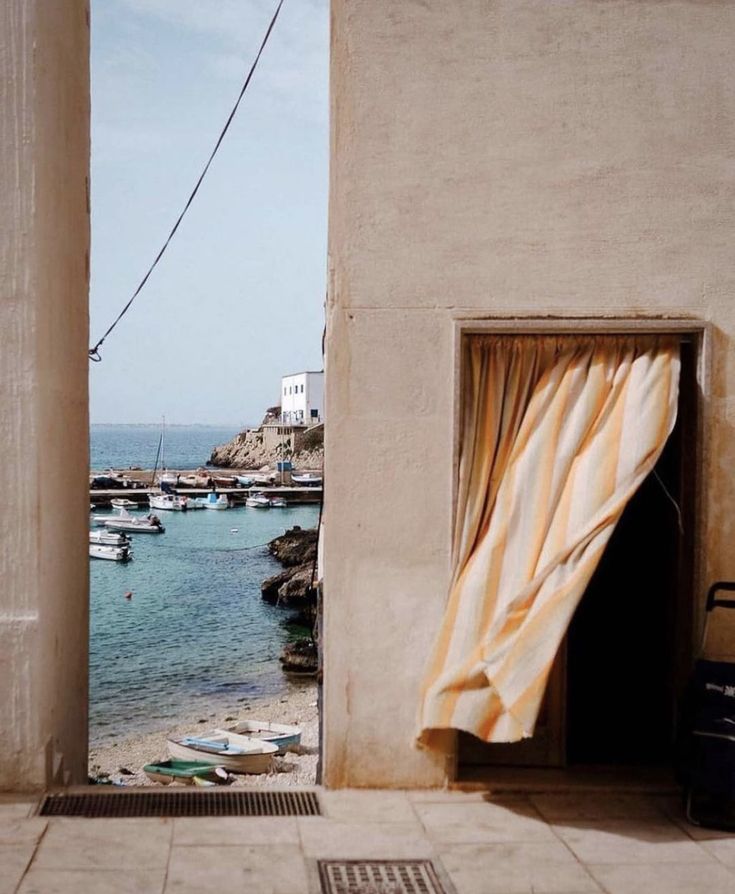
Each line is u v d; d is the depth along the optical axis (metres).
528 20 5.75
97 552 46.47
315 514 69.00
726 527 5.86
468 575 5.67
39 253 5.68
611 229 5.79
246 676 25.52
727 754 5.29
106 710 22.12
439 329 5.77
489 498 5.79
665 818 5.57
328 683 5.80
